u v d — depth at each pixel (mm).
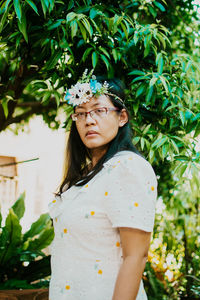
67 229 1110
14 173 5391
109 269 1069
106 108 1219
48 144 5867
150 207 1055
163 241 2980
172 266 2979
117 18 1605
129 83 1866
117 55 1707
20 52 1875
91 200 1105
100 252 1078
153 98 1718
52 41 1641
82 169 1415
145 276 2969
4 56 2006
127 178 1062
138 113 1826
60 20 1594
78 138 1448
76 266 1087
